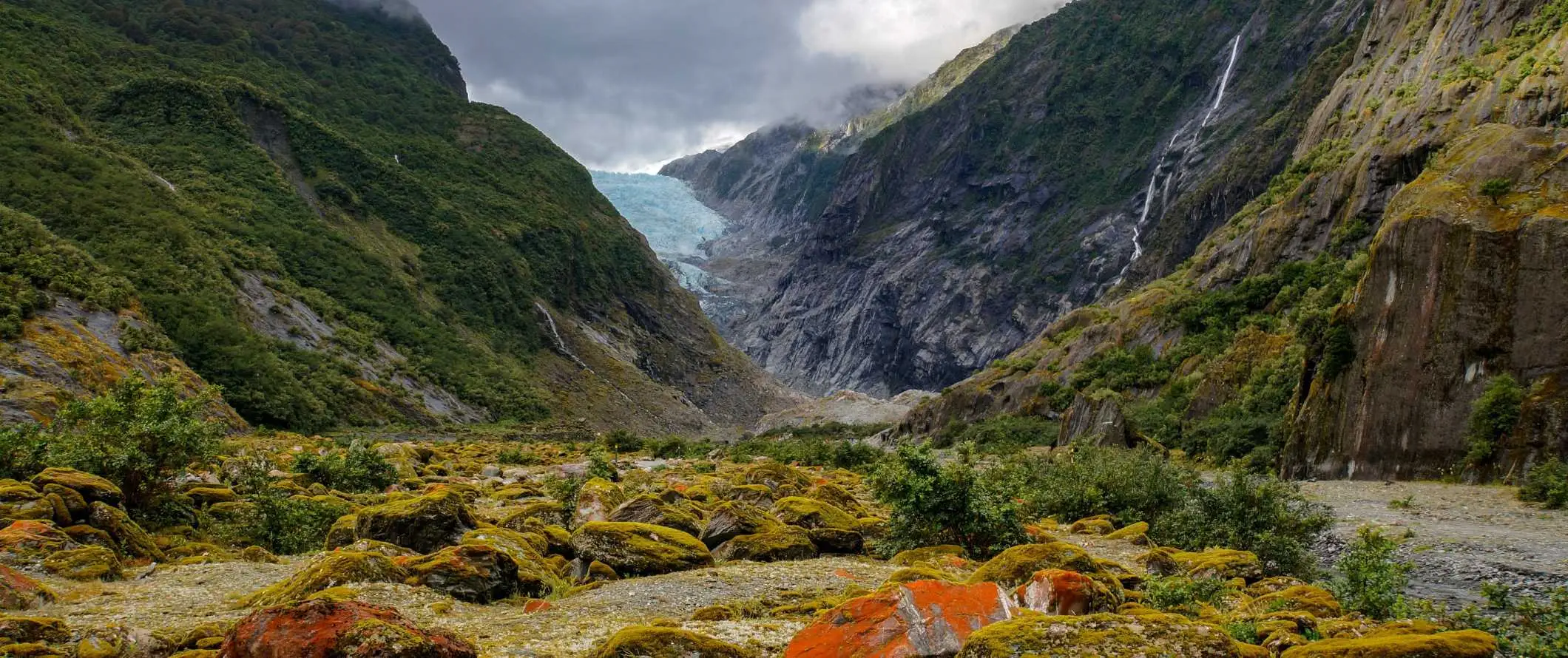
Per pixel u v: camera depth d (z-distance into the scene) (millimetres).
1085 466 26266
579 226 179500
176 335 76125
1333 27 199000
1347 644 8266
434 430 90938
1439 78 64312
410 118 187125
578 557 16016
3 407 42062
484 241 148250
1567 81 51250
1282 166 125938
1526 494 25625
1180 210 149250
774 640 10312
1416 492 28234
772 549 17312
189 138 128375
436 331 118875
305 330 97000
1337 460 33844
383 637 8133
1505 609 13438
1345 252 60875
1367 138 69812
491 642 10688
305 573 13078
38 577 13758
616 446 71375
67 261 71688
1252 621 10688
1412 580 17703
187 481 25469
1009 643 7730
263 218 118500
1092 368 73375
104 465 19969
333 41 192875
